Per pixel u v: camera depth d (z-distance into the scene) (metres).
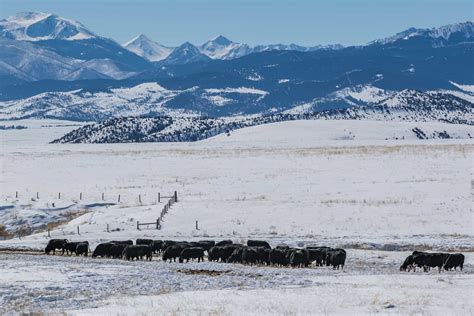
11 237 57.59
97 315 19.73
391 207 58.38
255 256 38.94
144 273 32.59
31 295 25.58
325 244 46.44
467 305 21.41
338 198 63.66
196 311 20.00
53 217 61.84
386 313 19.67
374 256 42.22
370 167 84.88
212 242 44.75
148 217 57.38
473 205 58.59
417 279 30.27
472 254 42.91
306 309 20.45
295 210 58.12
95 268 34.31
